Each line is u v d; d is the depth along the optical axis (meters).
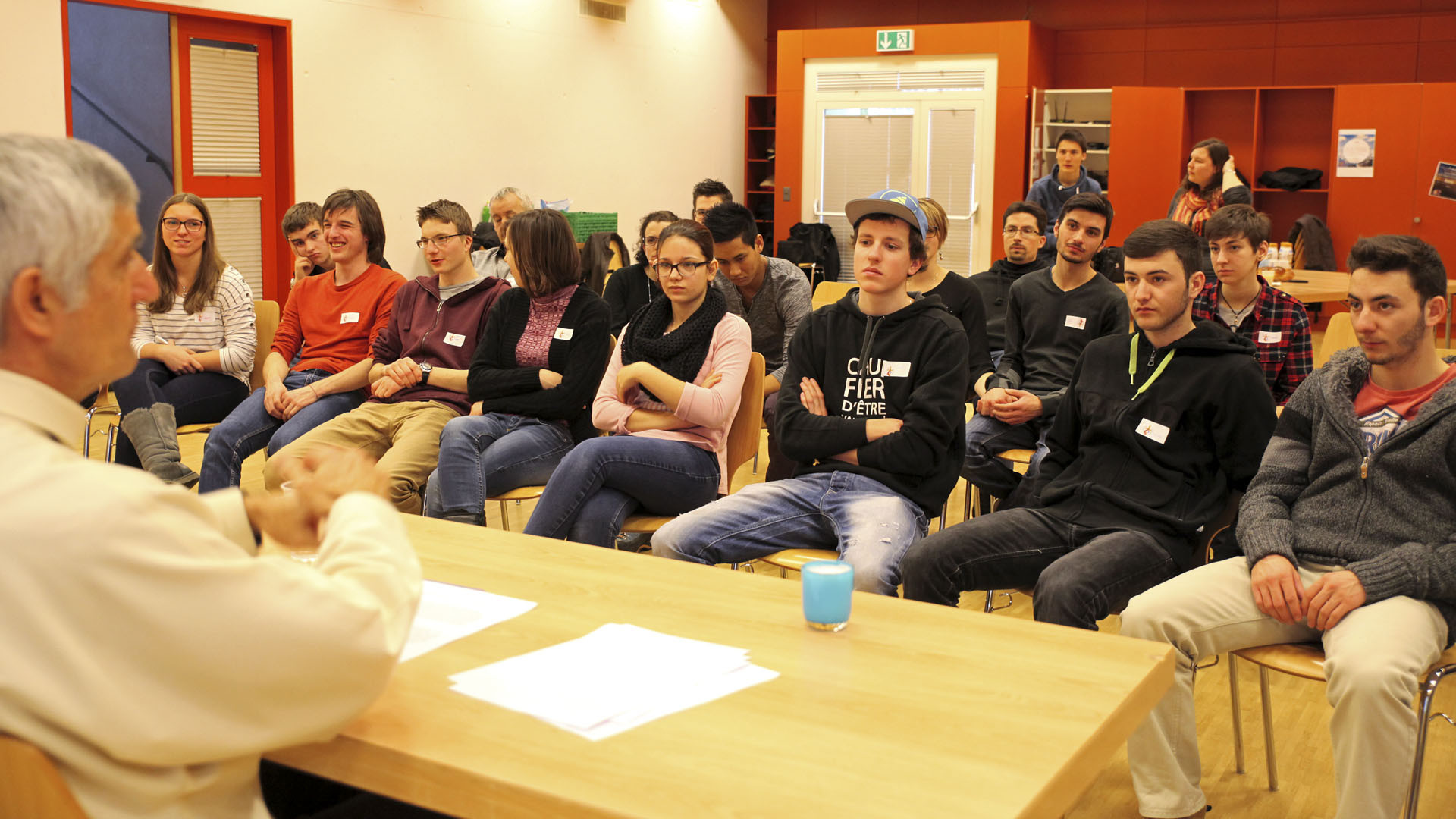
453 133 8.72
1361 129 9.56
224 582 0.96
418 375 3.45
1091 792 2.31
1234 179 6.48
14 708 0.93
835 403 2.74
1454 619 1.95
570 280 3.33
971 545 2.35
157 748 0.96
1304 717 2.69
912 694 1.25
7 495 0.92
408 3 8.24
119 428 3.95
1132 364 2.49
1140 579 2.25
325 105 7.73
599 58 10.06
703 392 2.85
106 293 1.00
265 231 7.57
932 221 3.83
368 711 1.19
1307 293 5.37
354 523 1.14
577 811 1.00
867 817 0.98
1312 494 2.16
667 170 11.06
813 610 1.44
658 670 1.30
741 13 11.89
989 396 3.45
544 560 1.75
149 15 6.70
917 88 10.55
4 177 0.94
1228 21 10.56
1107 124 10.61
